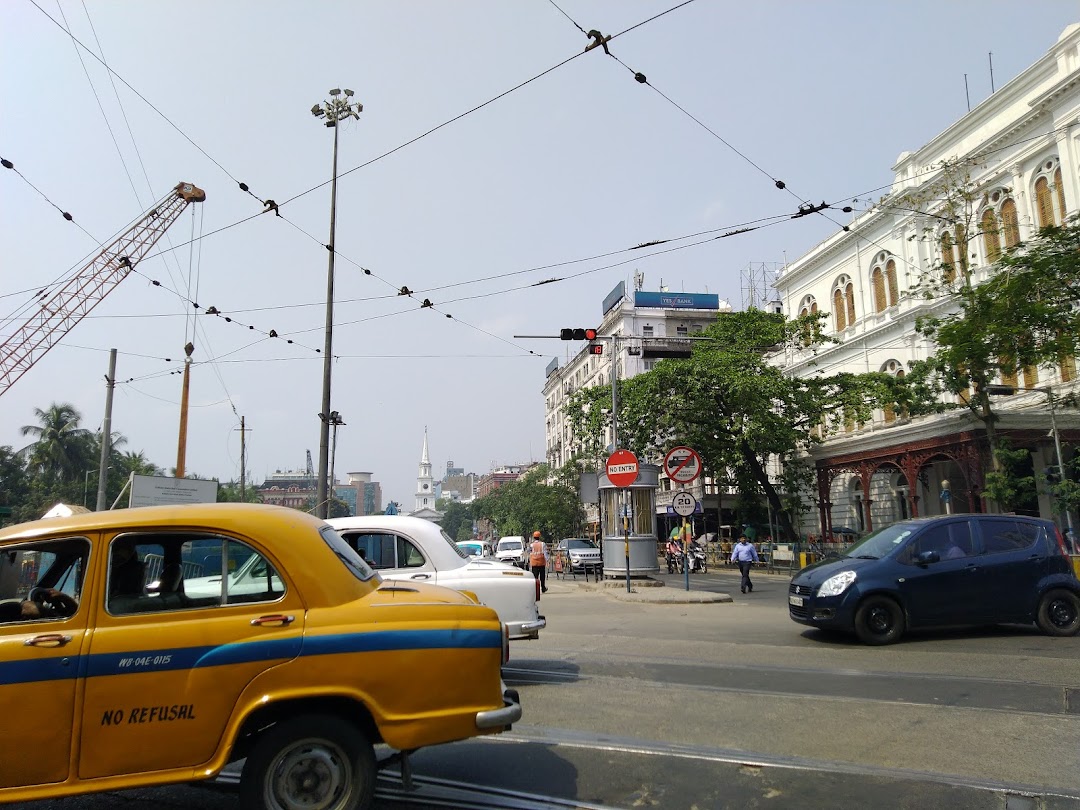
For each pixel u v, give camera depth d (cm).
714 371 3044
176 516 414
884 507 3400
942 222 2798
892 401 2552
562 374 7950
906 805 442
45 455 5272
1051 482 2327
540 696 734
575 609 1545
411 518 870
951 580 1004
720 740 573
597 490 2258
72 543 403
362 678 391
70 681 372
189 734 375
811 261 3788
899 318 3056
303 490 13175
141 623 388
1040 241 2052
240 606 400
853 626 984
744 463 3400
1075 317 1703
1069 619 1020
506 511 8438
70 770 367
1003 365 1878
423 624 410
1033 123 2489
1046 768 497
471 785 488
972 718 617
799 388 3195
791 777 491
